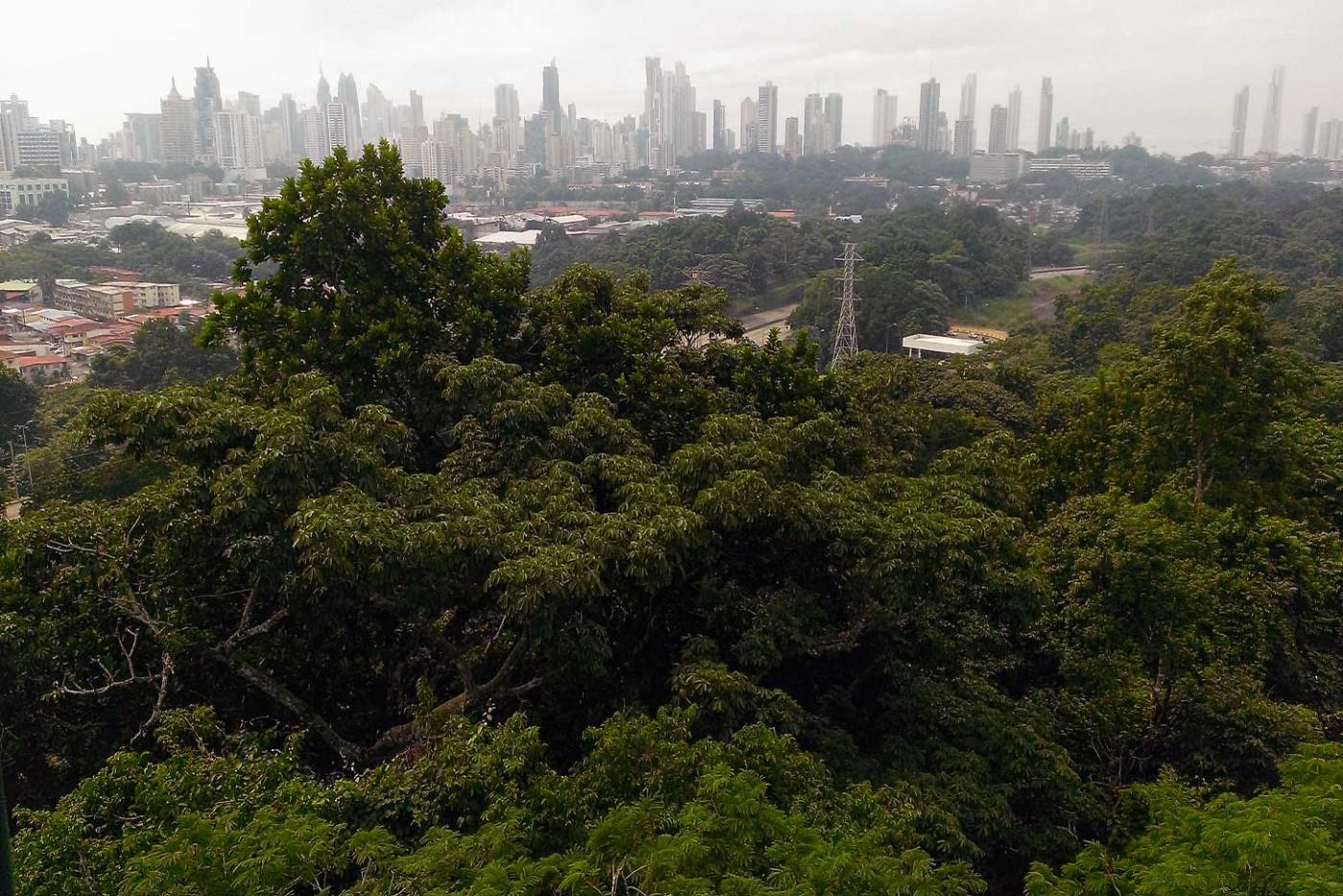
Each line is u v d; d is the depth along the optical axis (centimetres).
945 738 1126
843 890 636
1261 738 1184
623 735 800
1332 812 806
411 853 700
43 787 1091
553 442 1190
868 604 1095
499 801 731
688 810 679
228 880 624
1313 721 1216
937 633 1177
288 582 970
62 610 1034
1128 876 780
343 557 852
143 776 784
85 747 1084
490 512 991
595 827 696
